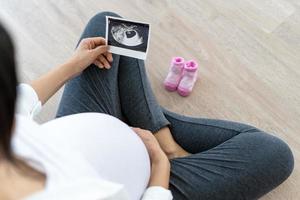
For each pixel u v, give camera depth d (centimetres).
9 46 54
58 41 191
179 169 132
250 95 178
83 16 197
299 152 166
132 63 144
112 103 140
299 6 198
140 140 115
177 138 152
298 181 160
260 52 187
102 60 137
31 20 196
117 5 200
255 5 198
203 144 148
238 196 131
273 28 192
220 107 176
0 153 58
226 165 132
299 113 174
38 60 186
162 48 189
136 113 147
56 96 177
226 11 197
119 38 133
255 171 131
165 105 177
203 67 184
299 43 189
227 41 190
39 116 173
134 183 108
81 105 137
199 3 199
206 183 129
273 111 174
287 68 183
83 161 82
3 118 54
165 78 182
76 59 131
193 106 176
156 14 197
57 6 199
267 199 157
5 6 199
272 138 137
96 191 76
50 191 68
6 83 53
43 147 79
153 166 120
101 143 104
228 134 145
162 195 110
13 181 64
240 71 183
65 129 102
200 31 192
